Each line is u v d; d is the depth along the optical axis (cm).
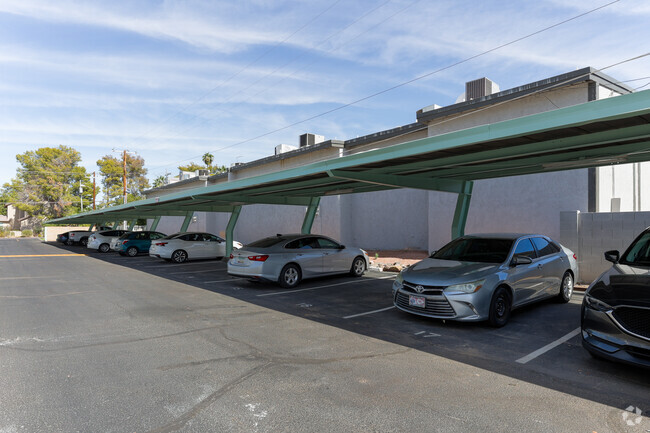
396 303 707
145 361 498
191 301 872
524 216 1401
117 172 6669
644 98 444
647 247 532
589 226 1026
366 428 335
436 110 1374
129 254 2191
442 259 743
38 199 6719
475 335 604
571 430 332
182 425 342
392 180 939
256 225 2800
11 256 2264
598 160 749
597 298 452
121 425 342
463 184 1070
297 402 383
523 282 691
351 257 1191
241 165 2500
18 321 704
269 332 626
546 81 1124
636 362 405
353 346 555
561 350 535
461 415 357
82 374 455
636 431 330
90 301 882
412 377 445
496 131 579
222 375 452
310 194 1522
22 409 371
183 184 3191
